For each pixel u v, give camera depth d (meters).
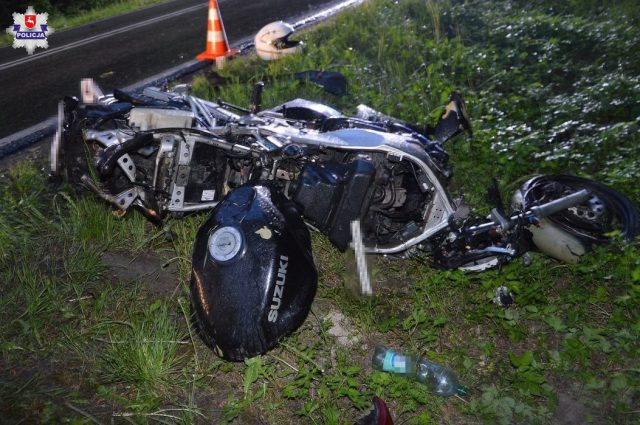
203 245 3.79
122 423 3.27
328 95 7.23
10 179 5.45
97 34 11.79
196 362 3.64
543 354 3.96
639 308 4.17
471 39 9.13
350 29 9.44
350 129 4.68
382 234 4.58
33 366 3.56
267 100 6.98
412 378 3.69
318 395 3.50
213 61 8.91
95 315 3.93
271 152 4.36
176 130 4.31
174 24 12.00
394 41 8.85
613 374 3.79
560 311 4.29
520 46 8.52
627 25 8.91
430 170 4.39
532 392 3.59
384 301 4.33
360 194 4.18
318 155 4.55
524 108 6.96
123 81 8.30
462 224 4.47
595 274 4.38
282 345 3.69
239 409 3.39
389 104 6.97
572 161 5.70
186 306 3.97
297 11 12.02
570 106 6.70
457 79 7.74
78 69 9.15
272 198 4.04
